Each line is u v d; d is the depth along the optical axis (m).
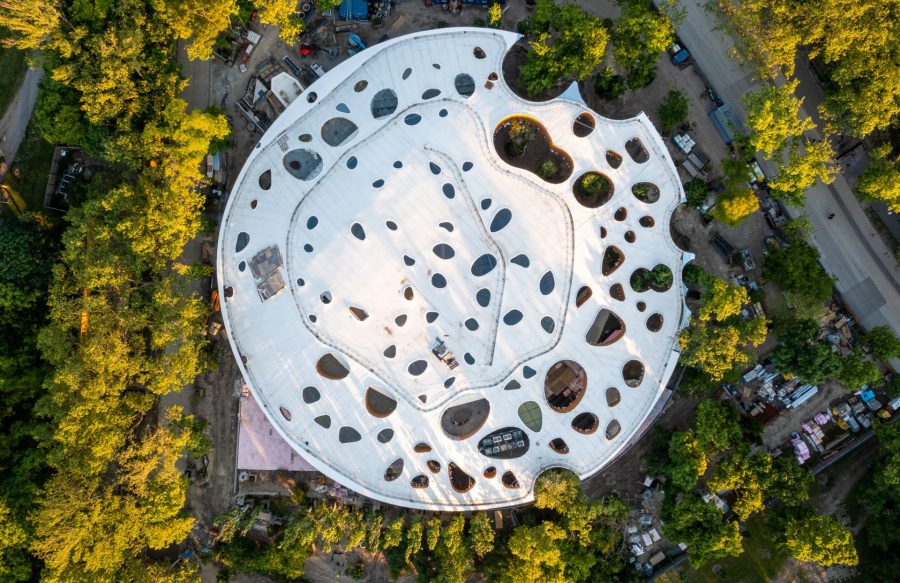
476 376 37.62
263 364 38.19
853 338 41.47
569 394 40.94
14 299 37.78
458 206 36.69
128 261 37.44
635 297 38.56
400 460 38.78
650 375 38.72
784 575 41.84
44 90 38.12
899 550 39.62
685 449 38.34
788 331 39.56
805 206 41.91
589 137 38.62
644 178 39.00
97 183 39.50
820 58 41.78
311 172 39.22
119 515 36.72
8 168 41.53
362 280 36.22
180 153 35.81
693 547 38.31
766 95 36.75
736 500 40.72
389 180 36.56
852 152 41.84
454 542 38.34
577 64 38.59
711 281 38.72
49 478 39.03
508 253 36.78
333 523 38.34
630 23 37.62
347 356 37.28
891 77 34.72
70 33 36.28
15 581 37.81
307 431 38.47
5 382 38.00
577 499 38.16
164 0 37.28
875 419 39.69
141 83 37.78
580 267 37.41
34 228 39.56
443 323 36.91
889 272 41.75
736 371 39.50
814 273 38.97
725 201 37.69
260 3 36.62
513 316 37.12
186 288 38.19
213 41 37.56
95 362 35.69
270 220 38.09
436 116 37.69
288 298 37.50
